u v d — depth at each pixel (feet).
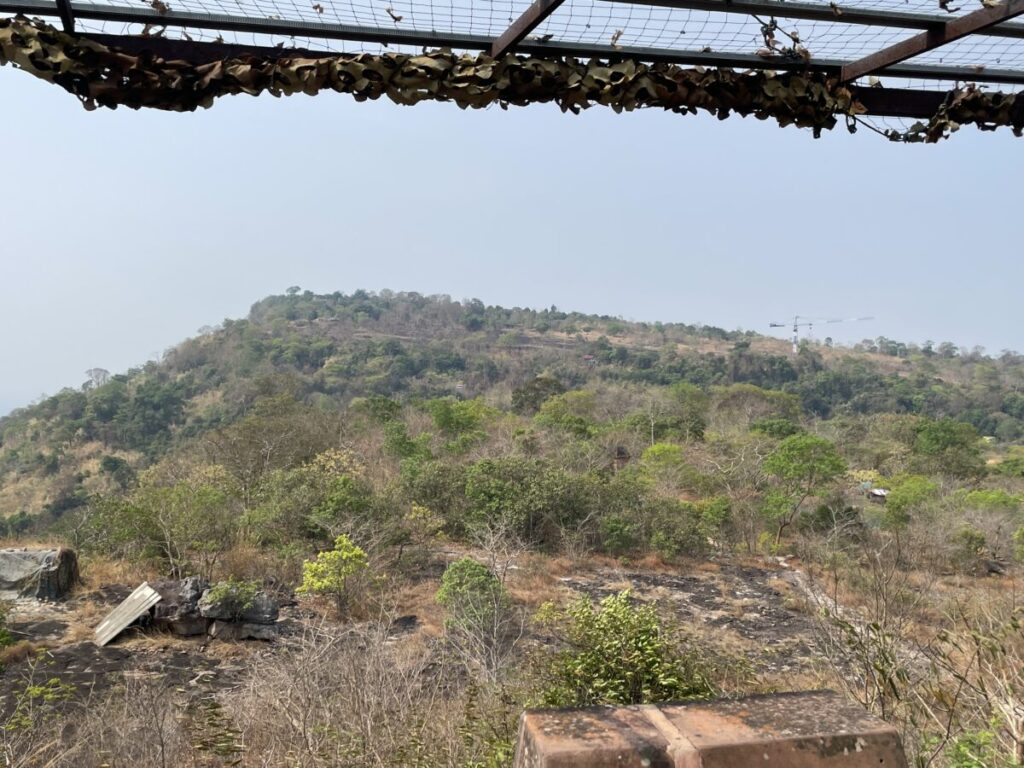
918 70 9.43
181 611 34.09
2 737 20.36
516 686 20.57
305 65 8.05
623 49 8.57
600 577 50.31
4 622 32.78
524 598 42.83
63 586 38.75
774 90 9.09
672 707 5.20
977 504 72.54
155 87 7.86
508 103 8.71
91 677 29.37
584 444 88.38
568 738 4.75
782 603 45.75
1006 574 54.49
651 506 58.75
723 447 94.94
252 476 66.59
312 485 53.52
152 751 18.84
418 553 48.42
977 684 11.58
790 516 64.64
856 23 8.13
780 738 4.73
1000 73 9.66
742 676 20.88
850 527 59.16
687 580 51.06
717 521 62.64
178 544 43.47
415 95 8.32
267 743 18.44
